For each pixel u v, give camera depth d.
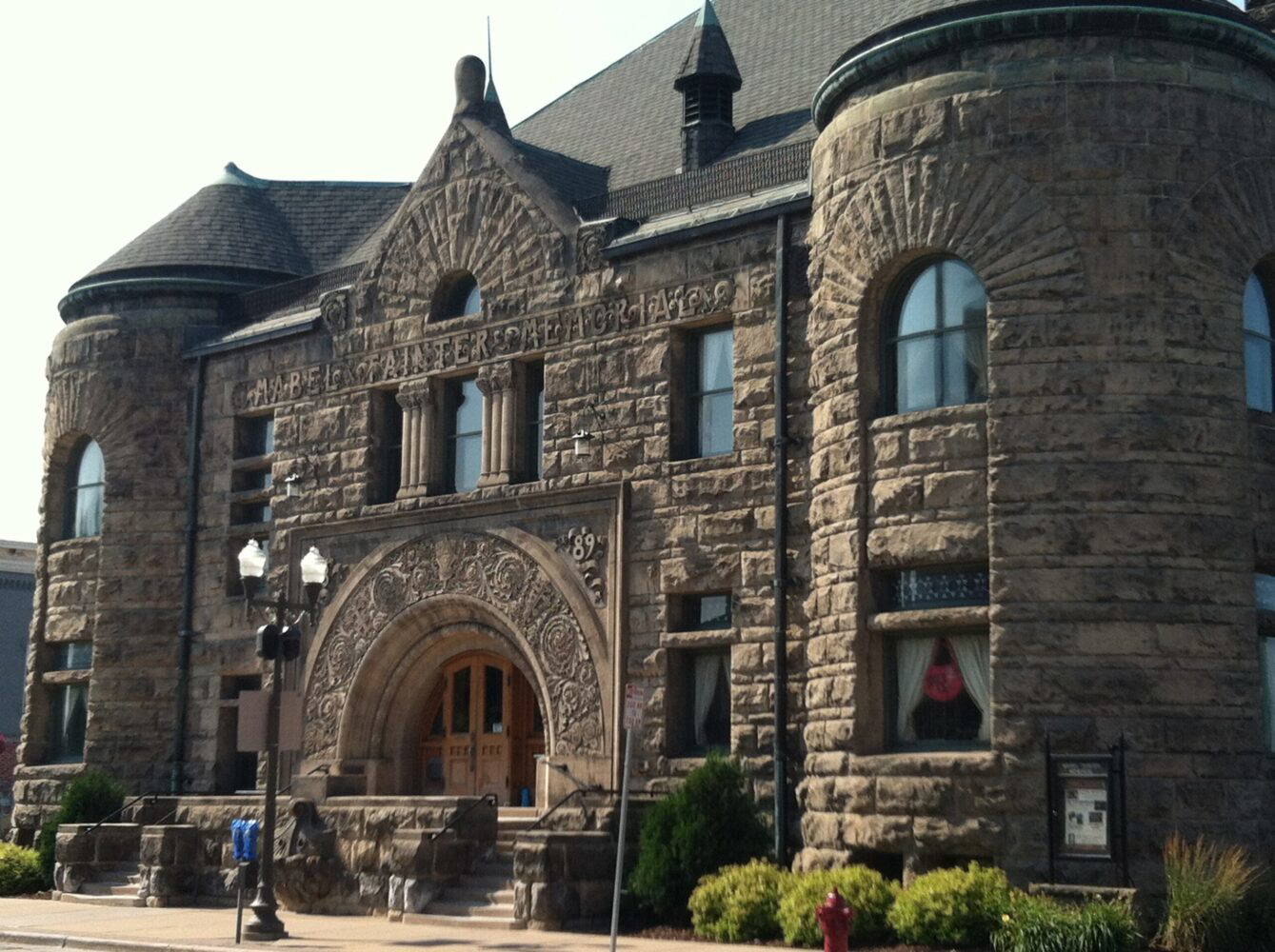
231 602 33.06
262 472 33.69
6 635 64.56
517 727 29.14
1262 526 22.12
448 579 29.11
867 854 22.31
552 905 23.11
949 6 22.67
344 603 30.59
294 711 23.22
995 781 21.00
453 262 30.06
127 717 33.91
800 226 25.42
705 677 26.08
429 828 25.45
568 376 28.00
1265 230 22.52
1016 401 21.61
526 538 28.05
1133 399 21.36
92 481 35.88
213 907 28.08
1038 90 22.09
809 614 23.95
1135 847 20.33
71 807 31.42
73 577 35.31
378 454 31.12
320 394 31.98
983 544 21.69
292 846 27.23
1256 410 22.56
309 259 36.56
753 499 25.41
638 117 32.31
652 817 23.52
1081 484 21.22
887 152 23.09
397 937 22.33
